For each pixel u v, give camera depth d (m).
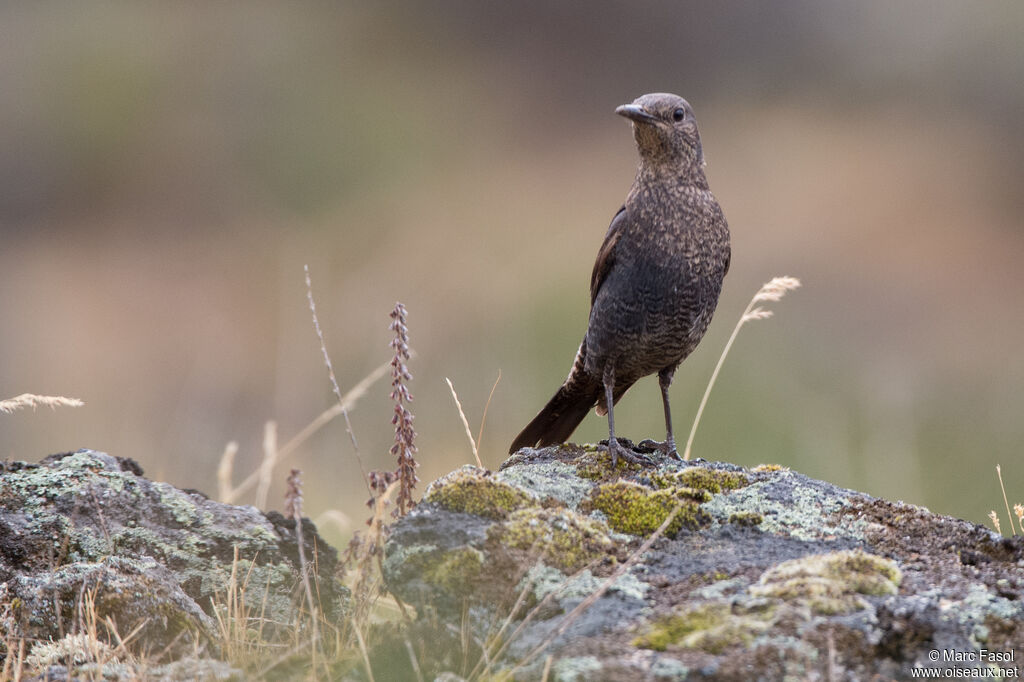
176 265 28.88
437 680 4.68
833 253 24.28
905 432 12.68
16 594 5.16
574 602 4.93
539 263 22.38
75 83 35.16
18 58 35.81
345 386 15.25
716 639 4.52
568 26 41.38
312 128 35.00
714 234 7.32
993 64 34.97
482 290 20.17
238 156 34.81
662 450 7.34
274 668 5.10
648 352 7.40
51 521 5.79
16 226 33.16
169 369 20.78
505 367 15.38
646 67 40.66
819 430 12.59
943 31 36.25
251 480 7.14
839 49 38.31
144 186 33.97
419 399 14.26
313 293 21.00
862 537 5.49
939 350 17.83
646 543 5.02
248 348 21.98
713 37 39.97
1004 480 12.21
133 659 4.88
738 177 31.67
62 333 23.72
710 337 16.47
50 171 34.31
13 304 26.17
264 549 5.89
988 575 5.07
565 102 39.88
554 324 17.44
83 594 5.16
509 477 5.93
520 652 4.73
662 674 4.35
